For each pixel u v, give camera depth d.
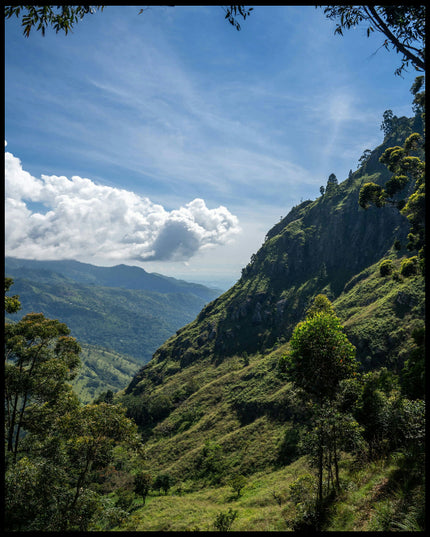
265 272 182.62
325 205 185.50
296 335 14.15
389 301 81.00
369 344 70.88
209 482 57.94
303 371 13.67
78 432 14.29
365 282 116.94
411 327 66.81
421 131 163.75
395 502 6.59
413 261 31.27
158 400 113.06
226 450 66.50
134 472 68.00
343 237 161.62
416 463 7.77
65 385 20.52
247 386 94.06
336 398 12.85
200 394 104.62
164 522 36.91
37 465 14.29
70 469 14.92
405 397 13.04
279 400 74.25
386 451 10.92
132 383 160.62
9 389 17.27
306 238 178.88
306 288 152.88
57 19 5.36
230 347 145.25
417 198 30.28
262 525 15.93
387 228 142.25
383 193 37.69
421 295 72.69
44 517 13.08
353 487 9.82
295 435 59.00
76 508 13.77
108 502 15.23
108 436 14.44
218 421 82.88
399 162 37.06
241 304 167.62
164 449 79.19
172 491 58.31
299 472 40.72
